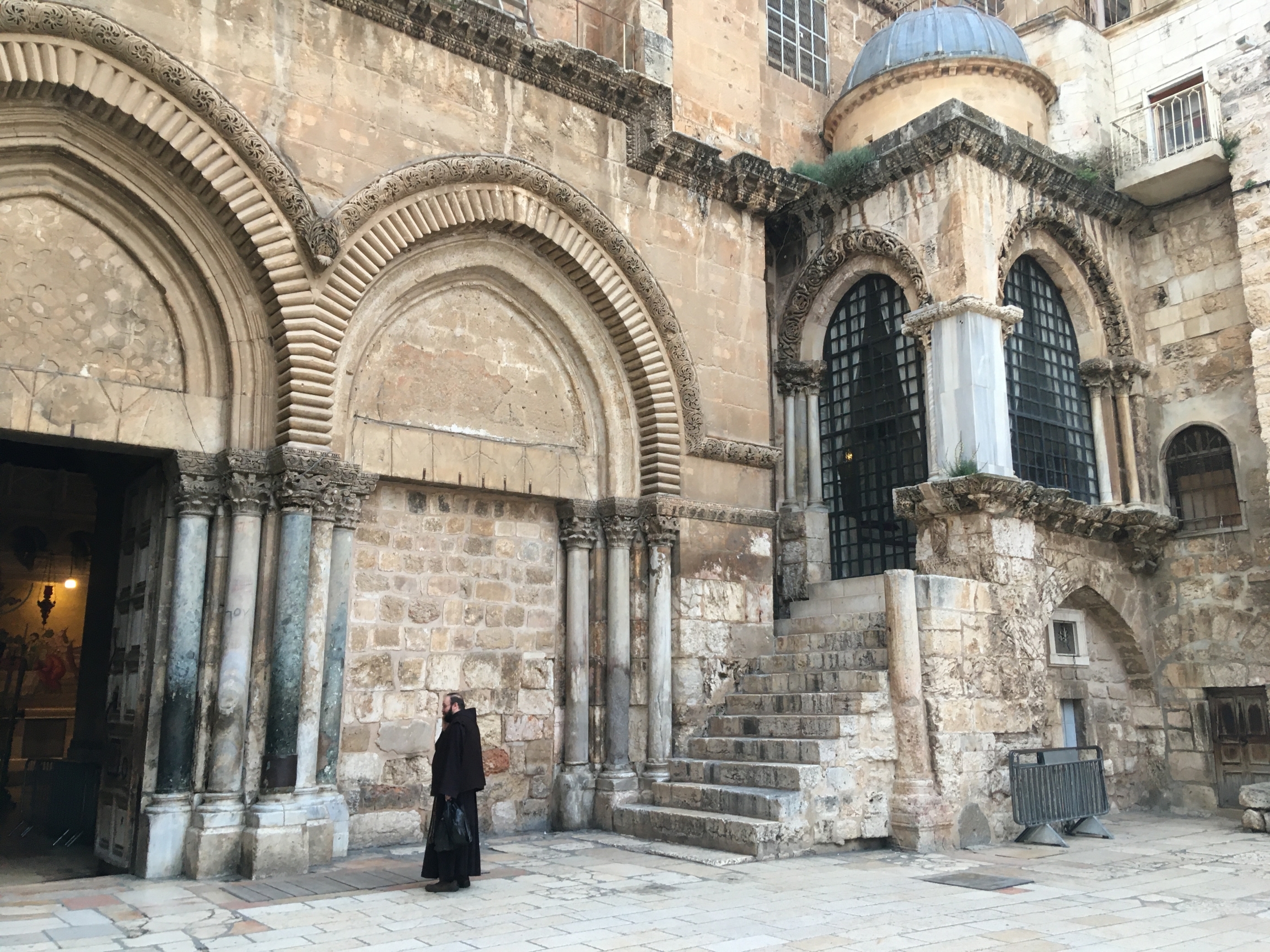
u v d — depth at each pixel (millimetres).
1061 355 15672
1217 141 14828
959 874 9281
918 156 14352
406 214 11188
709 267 14102
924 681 11445
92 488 18781
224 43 10180
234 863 9172
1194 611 15070
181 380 10109
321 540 10164
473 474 11914
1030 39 17531
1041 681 12891
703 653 12984
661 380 13156
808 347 16141
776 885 8625
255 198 10016
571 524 12750
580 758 12219
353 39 11094
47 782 12703
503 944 6512
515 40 12141
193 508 9883
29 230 9461
